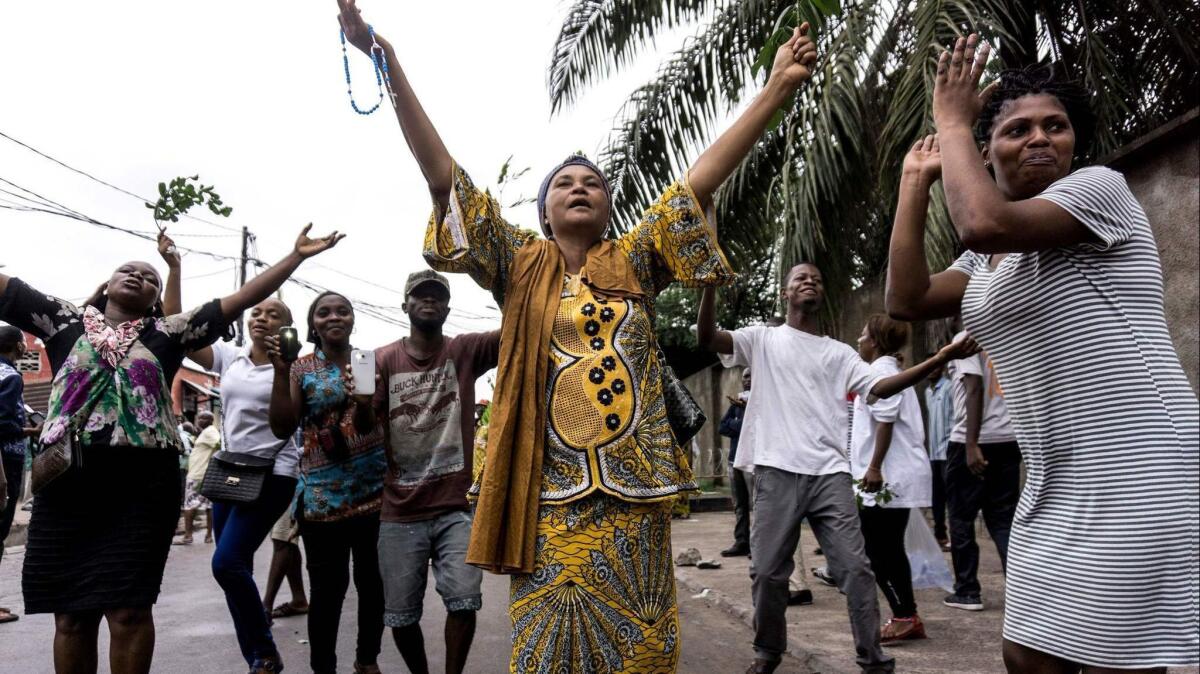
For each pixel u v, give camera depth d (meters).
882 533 4.98
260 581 8.13
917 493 4.98
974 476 5.76
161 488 3.41
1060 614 2.01
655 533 2.29
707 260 2.50
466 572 3.91
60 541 3.29
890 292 2.44
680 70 9.67
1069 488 2.03
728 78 9.30
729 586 7.26
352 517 4.26
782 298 7.84
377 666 4.54
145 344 3.48
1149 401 1.96
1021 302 2.11
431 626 5.98
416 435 4.01
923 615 5.70
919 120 6.74
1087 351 2.01
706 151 2.56
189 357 4.96
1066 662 2.04
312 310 4.49
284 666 4.89
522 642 2.21
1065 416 2.04
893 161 7.16
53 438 3.25
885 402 4.85
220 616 6.41
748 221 9.78
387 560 3.98
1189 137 5.95
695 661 4.99
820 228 7.49
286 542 6.31
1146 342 2.00
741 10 8.77
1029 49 7.79
